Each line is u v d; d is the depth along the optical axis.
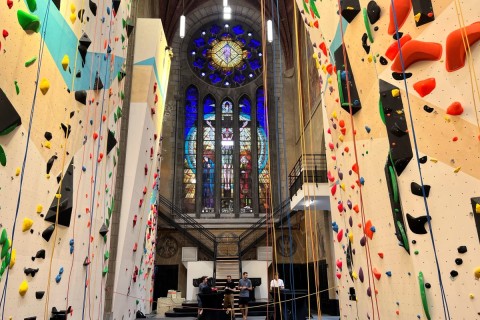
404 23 2.38
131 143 6.19
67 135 2.87
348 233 3.16
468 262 1.98
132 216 6.09
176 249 15.32
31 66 2.27
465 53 2.07
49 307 2.67
